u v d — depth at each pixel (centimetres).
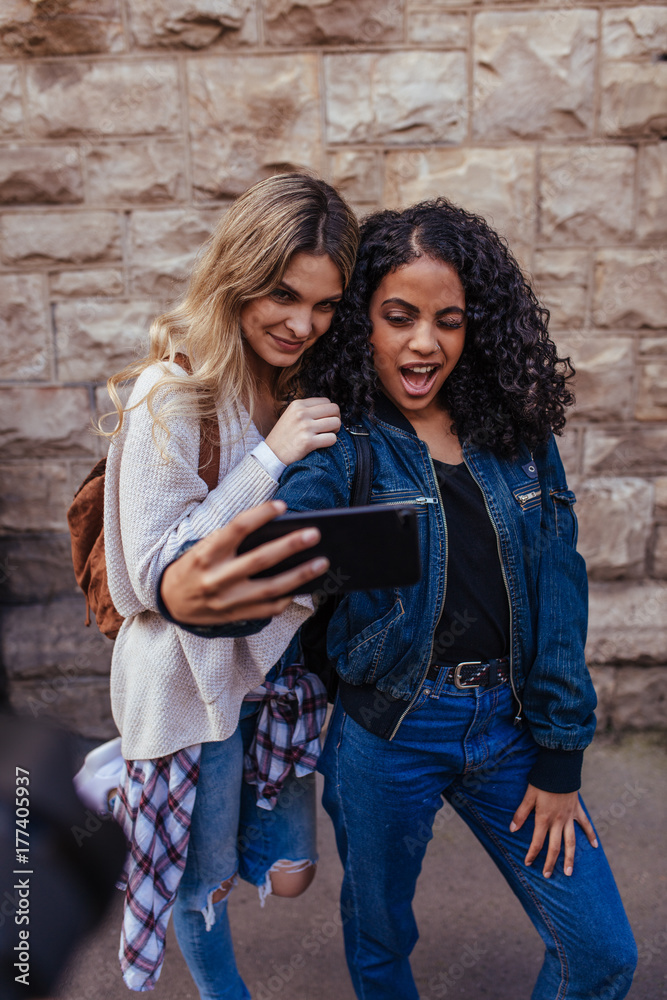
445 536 128
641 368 287
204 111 265
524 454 137
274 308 124
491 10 258
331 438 125
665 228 275
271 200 121
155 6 257
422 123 266
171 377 123
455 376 134
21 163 269
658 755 286
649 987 190
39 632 297
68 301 281
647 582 302
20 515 296
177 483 121
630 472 295
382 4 257
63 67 262
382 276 125
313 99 265
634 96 264
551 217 274
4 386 286
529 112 266
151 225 275
